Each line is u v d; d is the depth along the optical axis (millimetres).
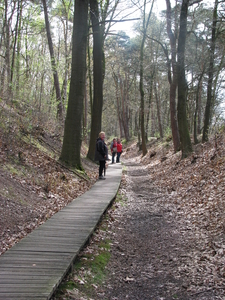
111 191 10211
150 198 10516
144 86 34844
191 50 17625
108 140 57469
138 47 34781
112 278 4484
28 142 10617
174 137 18531
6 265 4020
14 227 5469
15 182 7141
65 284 3910
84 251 5023
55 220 6371
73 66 11742
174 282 4363
